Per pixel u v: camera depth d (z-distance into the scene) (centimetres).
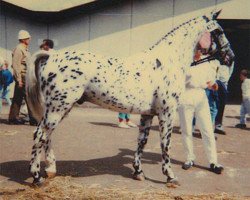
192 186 566
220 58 607
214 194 532
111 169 631
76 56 513
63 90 507
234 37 2123
